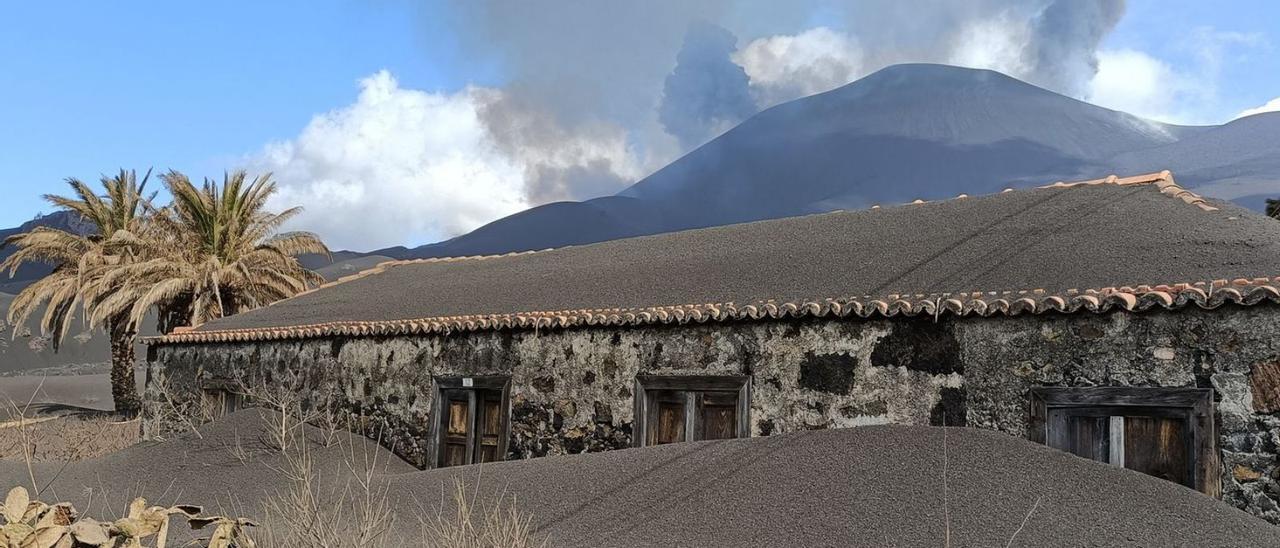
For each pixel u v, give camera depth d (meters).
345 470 11.37
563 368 11.40
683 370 10.41
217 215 25.50
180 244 25.88
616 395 10.88
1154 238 9.45
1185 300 7.53
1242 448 7.25
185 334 16.98
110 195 27.22
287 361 14.91
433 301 14.91
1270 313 7.25
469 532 6.75
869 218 13.94
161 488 10.70
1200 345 7.54
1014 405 8.35
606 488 8.21
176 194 25.72
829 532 6.41
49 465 12.01
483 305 13.61
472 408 12.20
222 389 15.98
